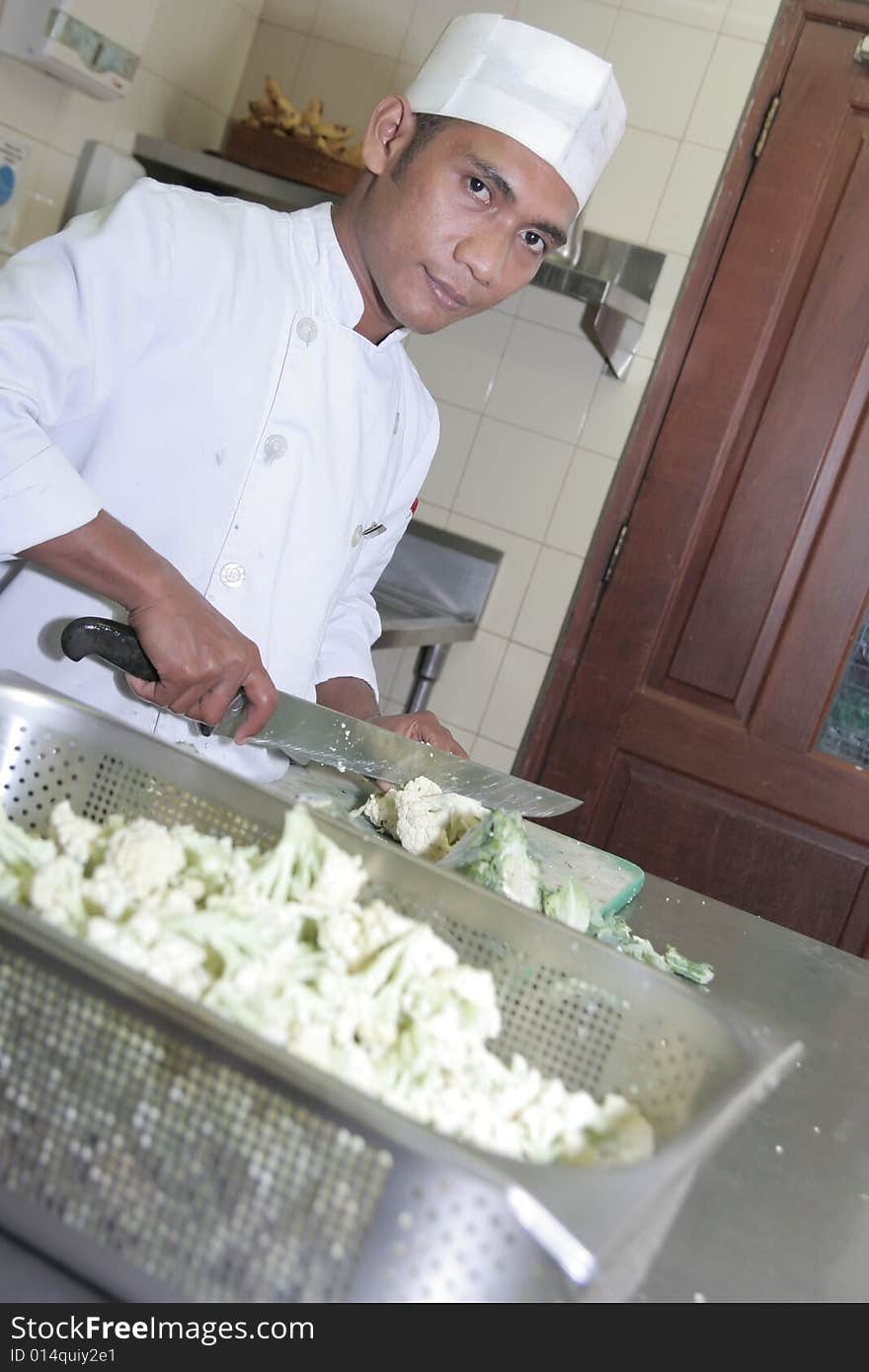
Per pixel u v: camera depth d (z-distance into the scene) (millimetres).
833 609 2436
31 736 801
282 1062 477
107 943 578
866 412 2402
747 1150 760
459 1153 461
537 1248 451
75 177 2301
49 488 954
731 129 2408
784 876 2482
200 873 720
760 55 2387
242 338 1123
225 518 1151
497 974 784
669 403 2475
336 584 1264
